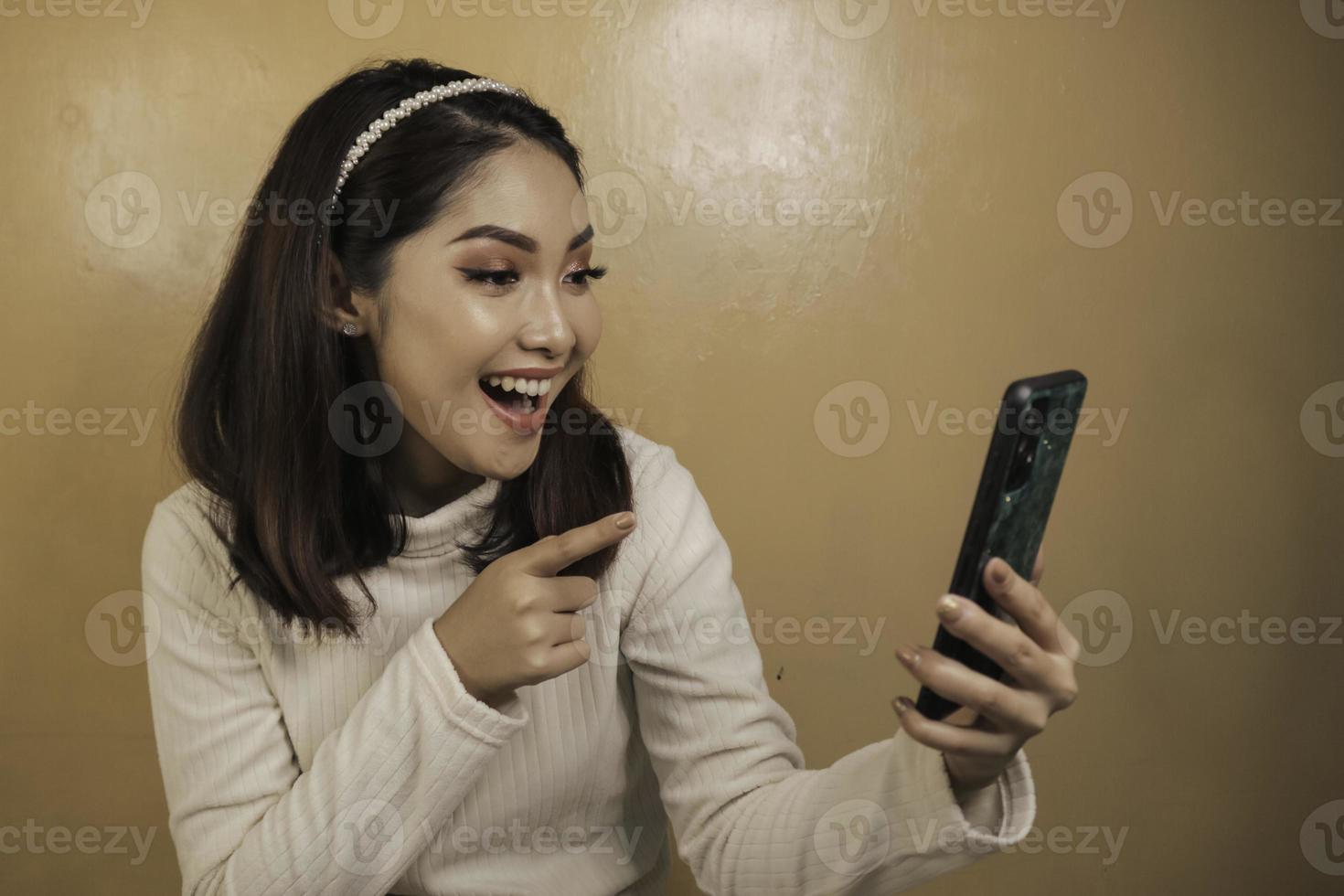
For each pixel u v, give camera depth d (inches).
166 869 75.4
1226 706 79.1
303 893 36.2
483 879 41.7
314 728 41.1
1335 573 78.5
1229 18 74.6
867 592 76.2
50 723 73.9
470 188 34.8
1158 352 76.2
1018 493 26.9
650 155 73.0
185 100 70.6
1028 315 75.3
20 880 74.7
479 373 35.6
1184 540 77.8
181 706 41.2
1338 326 76.9
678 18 72.5
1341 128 75.7
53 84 70.2
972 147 74.2
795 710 76.9
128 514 72.7
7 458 72.0
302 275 37.5
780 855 34.9
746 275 74.1
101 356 71.6
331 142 36.9
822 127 73.5
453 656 35.3
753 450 75.0
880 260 74.4
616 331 73.9
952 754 28.0
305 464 38.8
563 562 34.5
